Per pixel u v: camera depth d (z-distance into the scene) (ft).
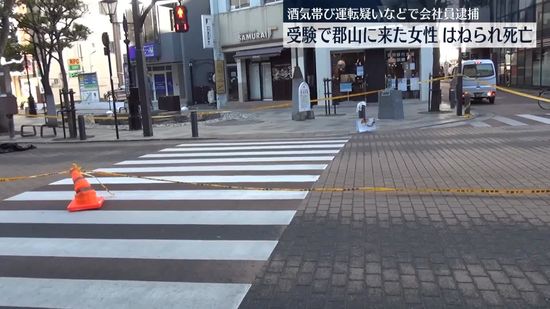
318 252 16.40
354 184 26.02
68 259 16.85
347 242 17.25
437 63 68.49
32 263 16.65
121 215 22.07
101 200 24.16
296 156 37.01
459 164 30.30
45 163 41.91
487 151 34.76
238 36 96.32
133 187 28.02
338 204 22.15
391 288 13.50
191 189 26.73
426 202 21.86
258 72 97.55
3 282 15.11
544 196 22.06
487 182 25.12
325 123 61.31
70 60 156.25
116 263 16.26
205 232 19.03
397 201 22.22
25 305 13.50
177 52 119.24
